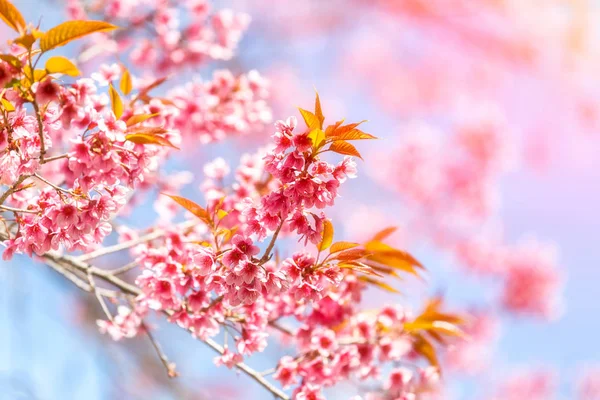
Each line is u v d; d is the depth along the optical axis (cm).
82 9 261
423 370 229
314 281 207
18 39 201
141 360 402
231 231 211
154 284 212
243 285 205
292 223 204
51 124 205
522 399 503
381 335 227
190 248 216
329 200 202
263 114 244
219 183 230
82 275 229
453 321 229
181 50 261
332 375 222
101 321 223
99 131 203
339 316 224
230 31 264
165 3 262
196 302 213
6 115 206
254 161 229
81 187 204
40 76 204
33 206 209
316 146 203
